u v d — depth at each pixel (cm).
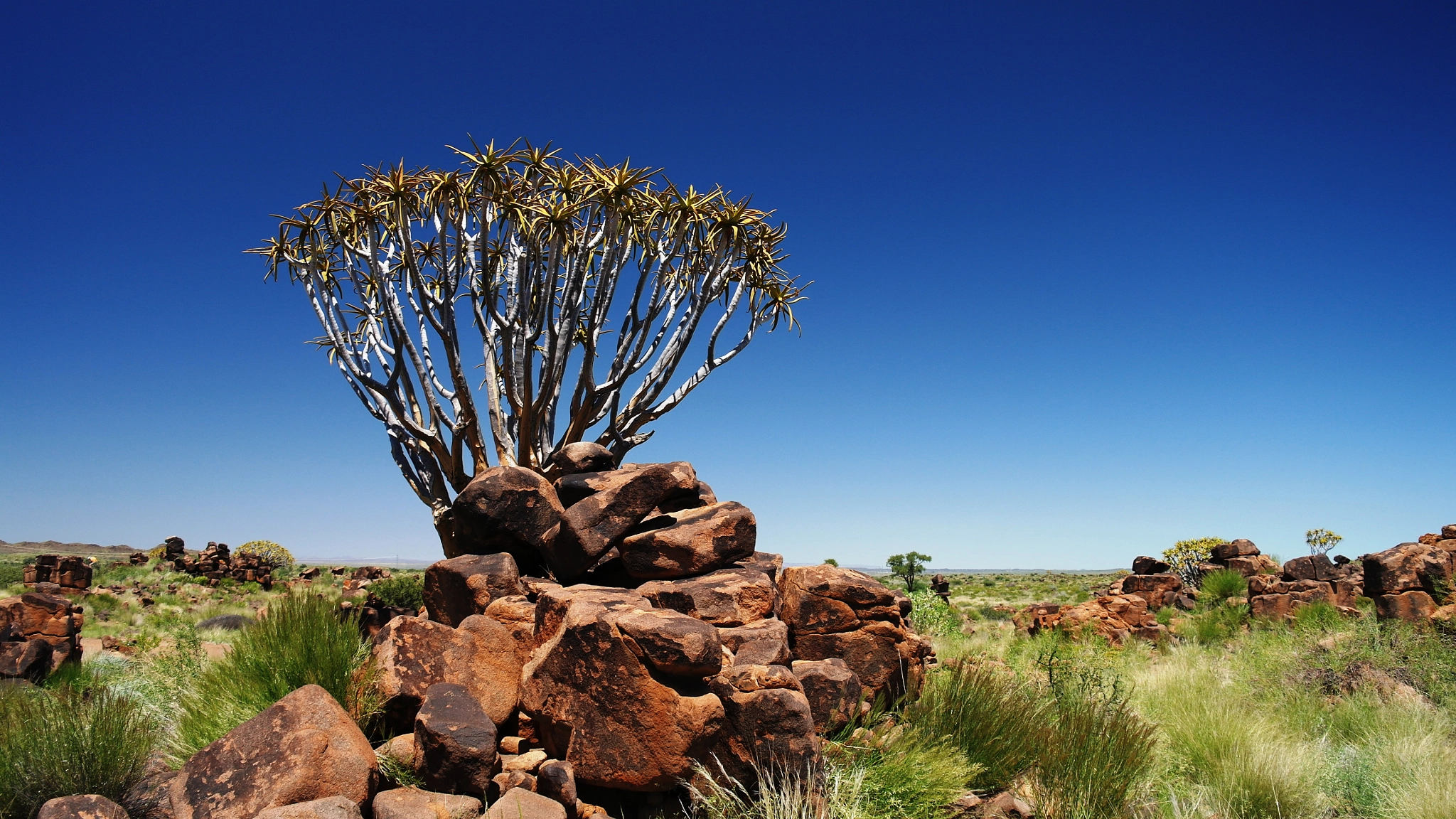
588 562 616
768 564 662
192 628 1028
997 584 6356
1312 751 725
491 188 1077
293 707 405
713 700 443
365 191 1095
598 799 457
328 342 1260
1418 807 605
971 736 571
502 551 681
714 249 1229
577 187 1117
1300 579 1923
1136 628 1830
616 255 1138
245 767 389
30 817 407
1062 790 530
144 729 470
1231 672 1207
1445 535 1653
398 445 1163
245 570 4556
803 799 436
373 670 483
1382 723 841
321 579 4688
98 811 363
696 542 600
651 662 439
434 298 1115
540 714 469
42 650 1010
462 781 405
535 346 1170
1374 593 1455
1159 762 684
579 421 1153
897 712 608
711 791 438
